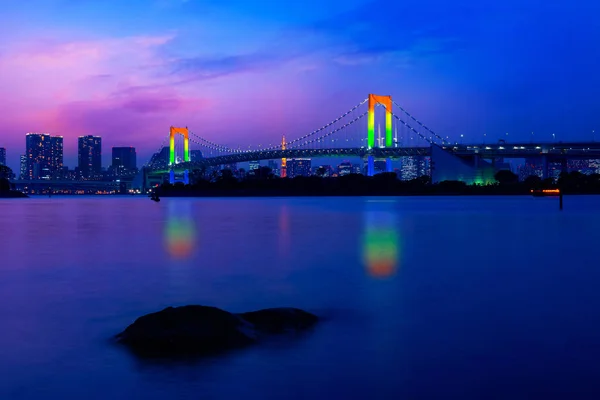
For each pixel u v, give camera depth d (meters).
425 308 15.30
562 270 23.03
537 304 15.81
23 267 25.38
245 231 48.00
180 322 11.77
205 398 8.98
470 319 13.90
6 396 9.12
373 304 15.95
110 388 9.40
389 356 10.85
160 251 32.09
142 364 10.45
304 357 10.78
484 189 196.62
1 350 11.53
